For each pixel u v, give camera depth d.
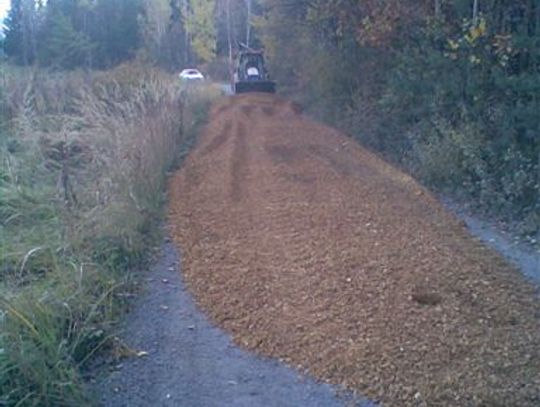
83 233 6.60
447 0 12.61
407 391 4.15
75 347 4.55
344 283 5.87
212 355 4.78
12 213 7.58
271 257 6.69
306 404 4.09
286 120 19.64
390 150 13.62
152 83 14.12
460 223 8.23
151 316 5.48
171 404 4.14
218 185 10.09
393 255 6.60
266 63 31.77
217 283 6.12
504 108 9.89
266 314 5.38
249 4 45.97
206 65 55.69
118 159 8.64
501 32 10.55
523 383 4.20
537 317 5.23
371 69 17.05
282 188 9.77
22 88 12.92
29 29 52.03
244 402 4.14
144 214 8.00
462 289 5.74
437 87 11.99
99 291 5.59
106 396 4.24
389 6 14.70
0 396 3.74
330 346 4.76
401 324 5.04
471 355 4.56
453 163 10.32
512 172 8.98
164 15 59.38
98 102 10.95
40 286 5.28
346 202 8.89
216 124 18.61
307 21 20.92
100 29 56.56
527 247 7.31
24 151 9.66
